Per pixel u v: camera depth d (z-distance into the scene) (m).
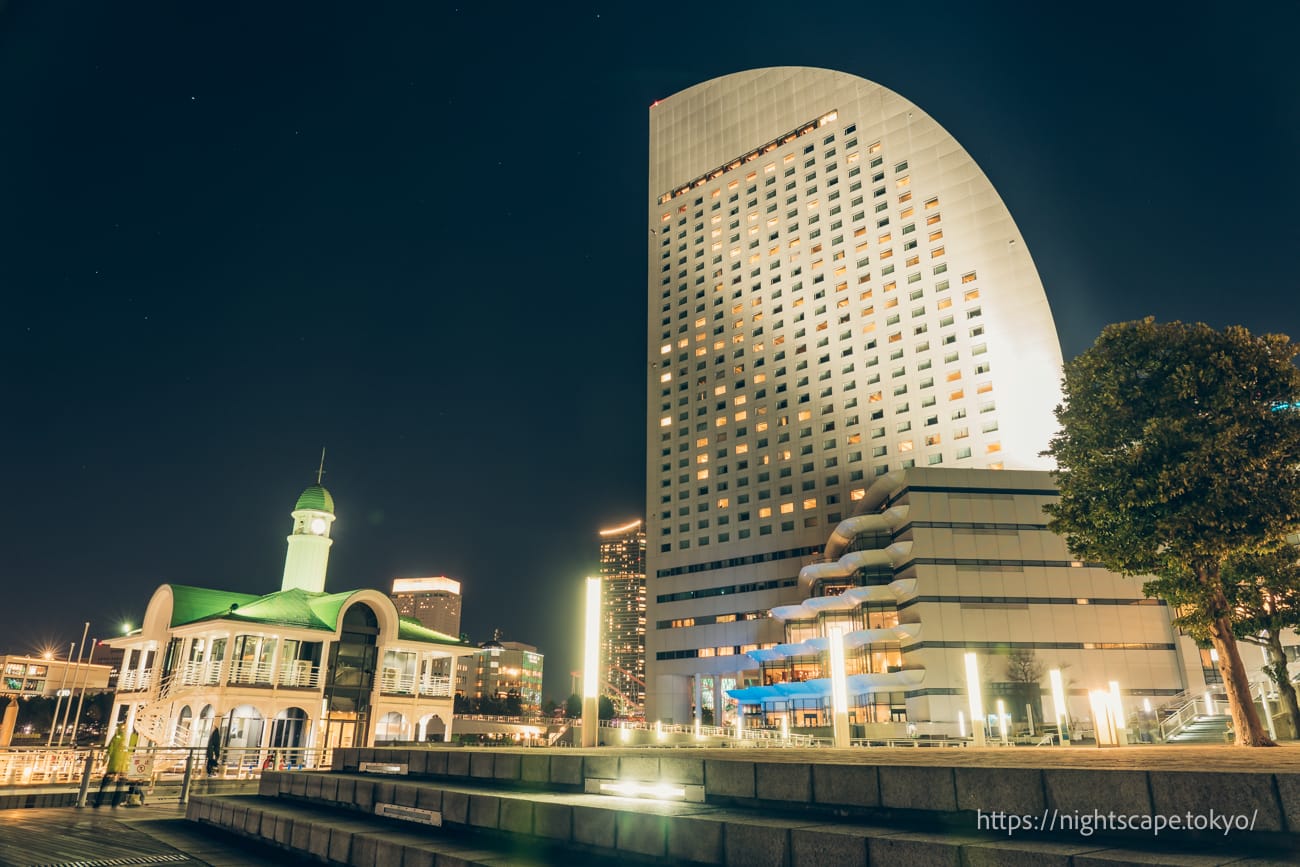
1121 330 24.73
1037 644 67.12
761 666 90.12
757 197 123.06
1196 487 22.03
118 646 52.12
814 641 81.38
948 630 67.12
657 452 120.06
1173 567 22.77
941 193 103.56
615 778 10.28
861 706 77.06
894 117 111.00
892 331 101.88
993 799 7.00
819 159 117.25
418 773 13.95
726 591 104.88
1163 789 6.23
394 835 10.01
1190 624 23.75
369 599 50.22
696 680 103.25
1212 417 22.58
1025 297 94.19
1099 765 8.41
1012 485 71.81
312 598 51.50
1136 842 6.21
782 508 103.62
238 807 13.59
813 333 109.50
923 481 71.38
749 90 130.12
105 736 52.16
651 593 112.56
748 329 116.69
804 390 107.62
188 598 47.97
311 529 54.88
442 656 54.69
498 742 77.44
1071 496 25.41
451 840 9.64
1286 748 18.23
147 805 19.20
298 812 12.66
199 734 41.16
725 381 116.50
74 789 19.89
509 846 9.12
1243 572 26.52
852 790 7.89
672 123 140.50
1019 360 92.25
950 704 65.06
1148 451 22.84
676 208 134.00
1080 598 68.75
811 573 85.25
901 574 72.81
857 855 6.49
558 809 8.86
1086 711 65.12
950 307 98.38
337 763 16.92
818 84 120.81
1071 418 25.55
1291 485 21.86
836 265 110.12
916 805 7.44
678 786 9.56
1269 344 23.17
